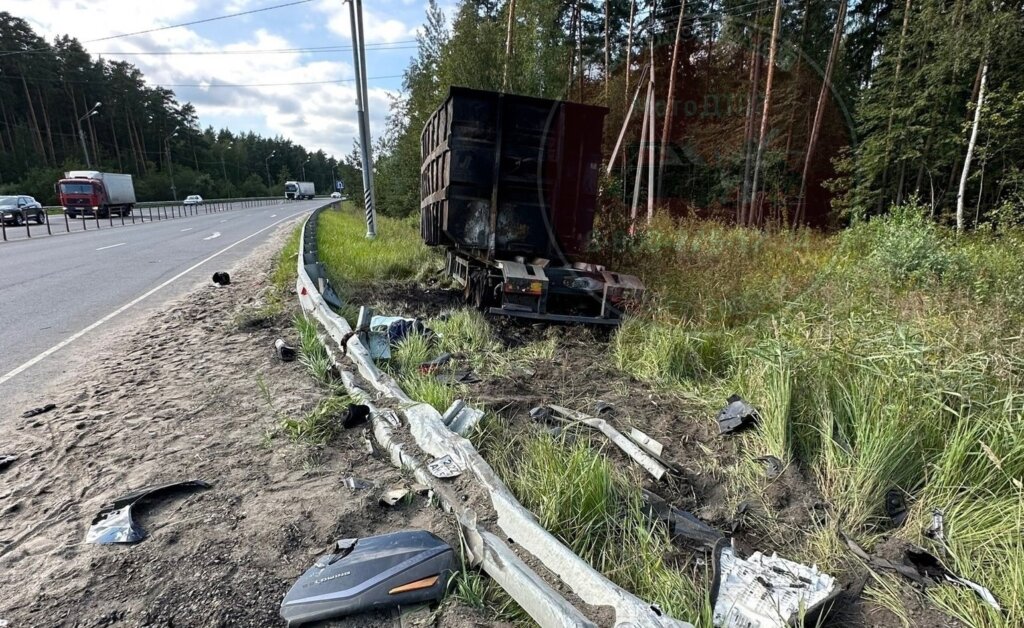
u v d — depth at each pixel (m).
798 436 3.28
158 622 1.92
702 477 3.07
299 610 1.92
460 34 16.66
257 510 2.62
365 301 7.31
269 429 3.53
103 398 4.15
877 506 2.71
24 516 2.60
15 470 3.04
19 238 19.73
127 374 4.72
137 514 2.59
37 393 4.31
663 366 4.72
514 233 6.38
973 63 12.89
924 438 2.91
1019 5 11.71
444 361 4.81
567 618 1.73
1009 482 2.61
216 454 3.21
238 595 2.05
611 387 4.41
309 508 2.63
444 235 7.12
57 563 2.23
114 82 69.69
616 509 2.57
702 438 3.54
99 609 1.98
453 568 2.17
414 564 2.11
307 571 2.13
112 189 37.09
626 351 5.12
